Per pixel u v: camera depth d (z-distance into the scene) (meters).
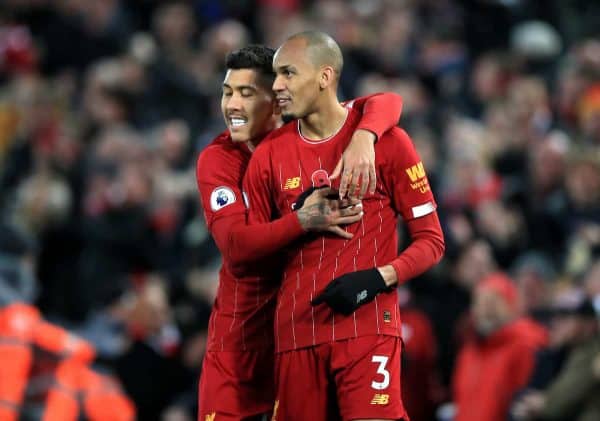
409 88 45.47
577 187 36.22
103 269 37.50
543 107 43.34
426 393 30.86
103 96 46.03
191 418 29.28
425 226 17.38
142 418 29.64
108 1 52.75
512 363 28.48
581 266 33.72
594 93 41.88
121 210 38.72
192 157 43.28
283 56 17.12
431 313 33.31
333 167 17.23
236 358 18.72
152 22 54.84
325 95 17.23
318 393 17.33
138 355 29.75
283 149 17.45
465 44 51.62
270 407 18.84
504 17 51.44
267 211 17.62
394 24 49.88
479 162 39.41
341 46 49.19
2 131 48.44
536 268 33.41
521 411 27.22
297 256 17.30
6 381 20.52
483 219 36.53
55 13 53.06
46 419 20.70
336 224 16.91
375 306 17.14
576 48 50.66
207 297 32.62
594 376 26.00
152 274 36.44
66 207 41.22
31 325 21.05
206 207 18.05
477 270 33.50
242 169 18.19
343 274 16.95
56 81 50.62
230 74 18.09
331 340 17.05
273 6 53.66
